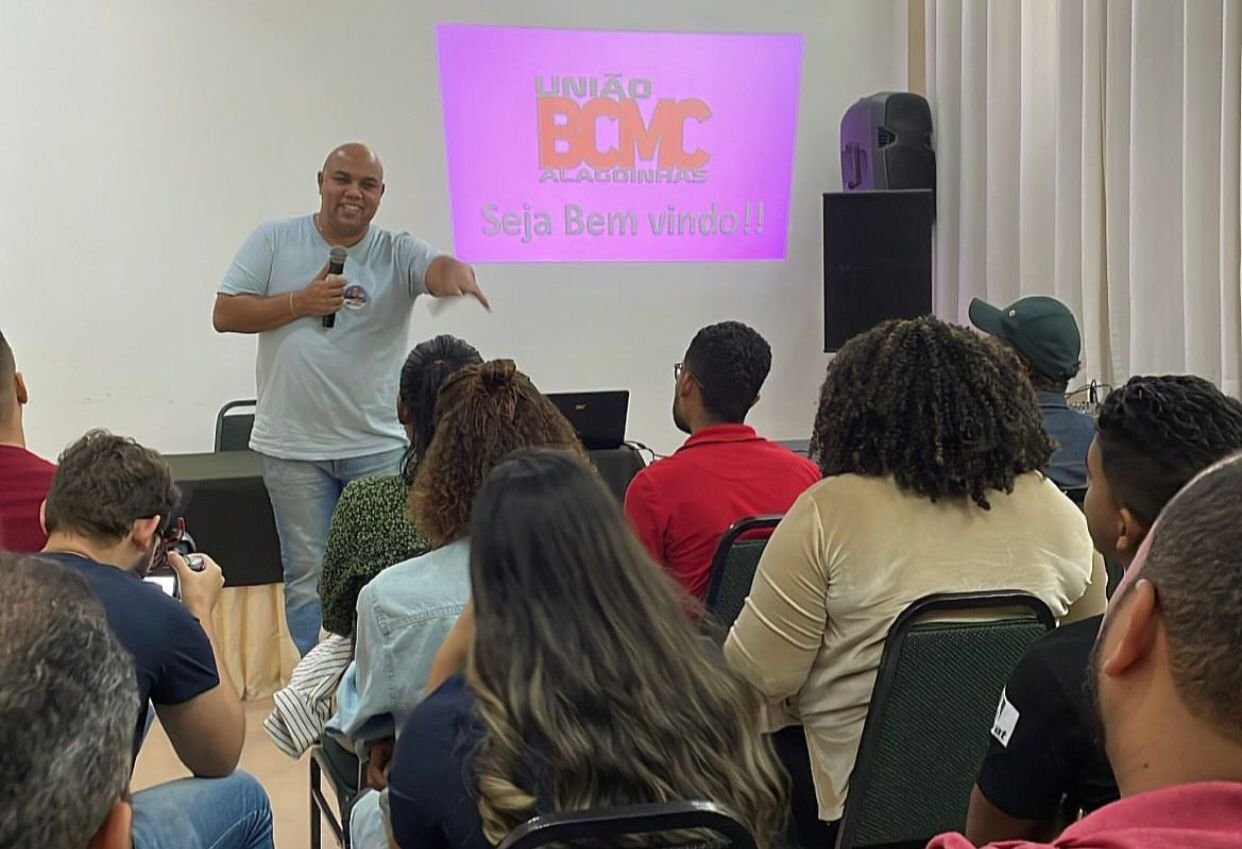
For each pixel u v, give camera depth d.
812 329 5.21
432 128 4.65
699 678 1.09
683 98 4.93
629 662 1.05
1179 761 0.64
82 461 1.64
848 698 1.59
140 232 4.38
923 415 1.55
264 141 4.47
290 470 3.15
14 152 4.23
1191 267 3.73
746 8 4.96
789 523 1.58
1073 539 1.62
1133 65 3.88
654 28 4.86
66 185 4.29
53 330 4.34
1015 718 1.18
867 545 1.54
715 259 5.05
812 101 5.10
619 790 1.03
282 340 3.12
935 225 5.01
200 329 4.48
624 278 4.95
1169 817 0.61
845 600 1.55
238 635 3.53
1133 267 3.94
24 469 2.00
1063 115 4.23
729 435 2.13
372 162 3.10
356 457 3.19
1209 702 0.62
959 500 1.57
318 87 4.50
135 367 4.44
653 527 2.06
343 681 1.75
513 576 1.07
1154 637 0.66
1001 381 1.58
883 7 5.14
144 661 1.51
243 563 3.48
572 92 4.79
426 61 4.61
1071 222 4.25
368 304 3.15
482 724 1.06
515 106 4.73
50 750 0.67
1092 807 1.18
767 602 1.58
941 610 1.48
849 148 4.98
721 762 1.07
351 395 3.16
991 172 4.64
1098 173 4.12
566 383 4.93
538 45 4.73
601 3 4.79
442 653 1.39
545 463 1.14
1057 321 2.46
